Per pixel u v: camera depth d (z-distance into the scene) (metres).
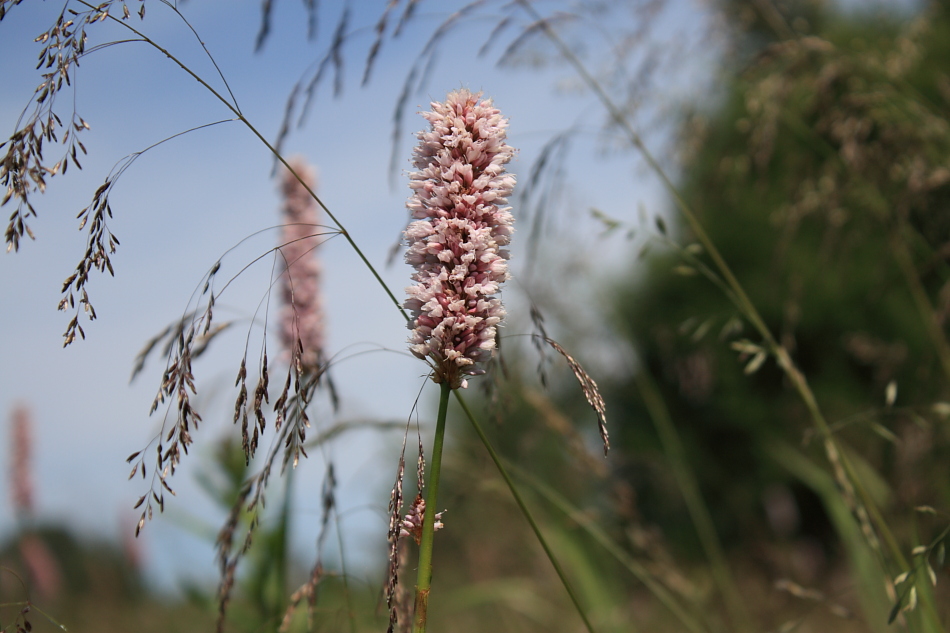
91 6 1.95
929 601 2.83
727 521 13.92
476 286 1.71
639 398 15.10
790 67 4.28
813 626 5.91
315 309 3.48
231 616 3.21
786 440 13.94
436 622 6.08
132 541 6.93
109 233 1.86
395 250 2.62
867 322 13.32
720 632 4.06
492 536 5.72
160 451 1.70
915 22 4.90
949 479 3.73
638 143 3.57
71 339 1.82
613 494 4.16
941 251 4.02
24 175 1.81
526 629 5.77
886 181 4.16
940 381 4.19
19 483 6.30
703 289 15.34
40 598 6.32
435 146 1.81
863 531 2.83
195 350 2.56
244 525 3.11
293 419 2.09
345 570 2.55
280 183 3.64
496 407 2.48
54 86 1.87
